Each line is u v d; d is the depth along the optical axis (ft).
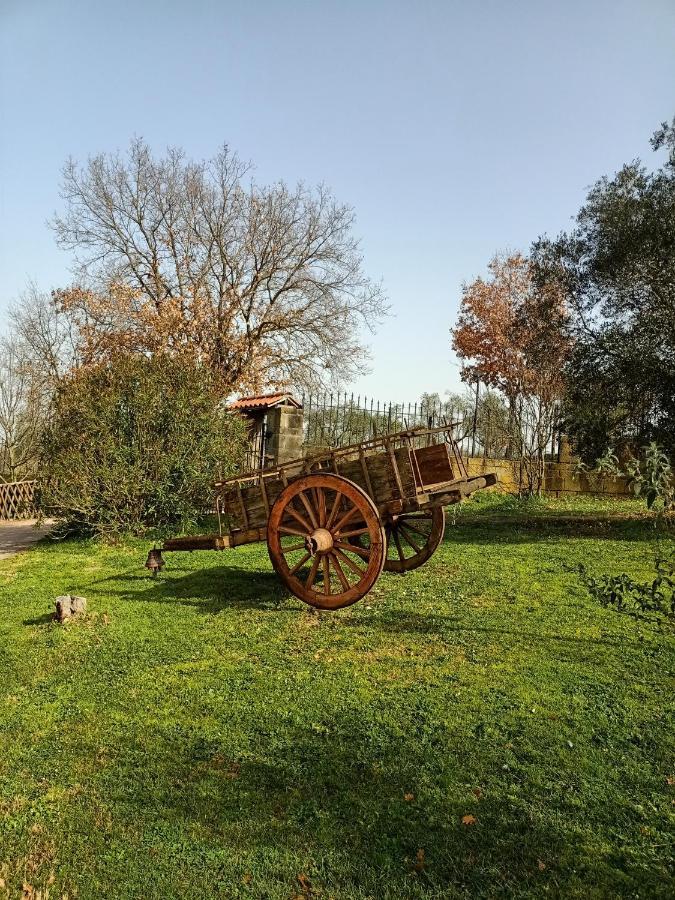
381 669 18.20
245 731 14.74
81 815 11.77
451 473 23.75
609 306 50.01
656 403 47.42
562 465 63.72
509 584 27.68
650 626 21.86
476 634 21.08
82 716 15.72
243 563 33.22
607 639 20.61
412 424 62.59
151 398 45.16
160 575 30.73
